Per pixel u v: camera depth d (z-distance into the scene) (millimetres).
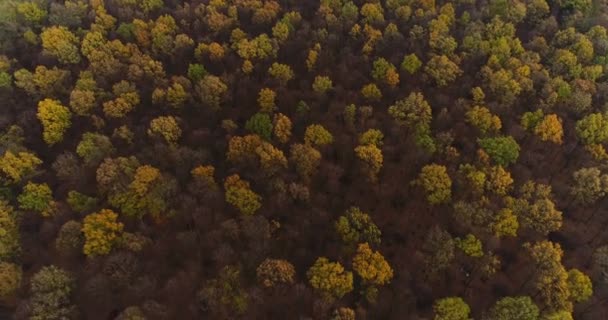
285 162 102000
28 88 119312
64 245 91688
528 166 107625
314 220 96500
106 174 98750
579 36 125562
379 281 84938
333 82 123125
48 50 128125
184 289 88062
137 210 97438
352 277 84750
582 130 108312
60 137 112688
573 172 103812
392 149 107938
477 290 90938
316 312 81250
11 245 94062
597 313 86188
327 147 108000
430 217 100312
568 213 102562
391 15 138875
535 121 109875
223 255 89375
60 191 103312
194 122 117125
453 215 95375
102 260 89625
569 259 95312
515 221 91000
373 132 106562
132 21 138750
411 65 121000
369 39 129250
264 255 90438
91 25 132750
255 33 137500
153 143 109625
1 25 132875
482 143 105000
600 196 98750
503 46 123312
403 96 118875
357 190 104375
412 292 88500
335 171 103875
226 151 109562
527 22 139875
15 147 106062
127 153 109062
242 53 126875
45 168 109125
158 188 96750
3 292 87750
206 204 97250
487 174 99438
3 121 114500
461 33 132625
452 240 88375
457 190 100250
